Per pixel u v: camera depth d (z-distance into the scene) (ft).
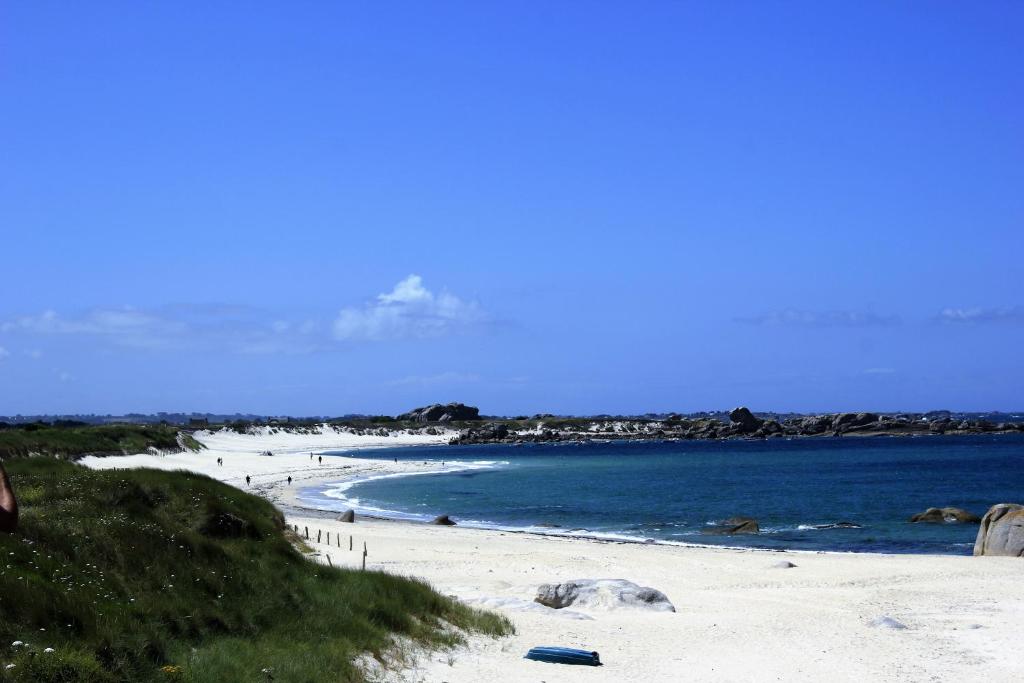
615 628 67.67
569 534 156.25
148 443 309.01
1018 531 120.57
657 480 299.58
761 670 55.11
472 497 238.68
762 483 276.21
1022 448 485.97
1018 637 66.49
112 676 32.37
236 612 45.88
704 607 80.02
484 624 60.34
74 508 57.88
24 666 30.35
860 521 172.65
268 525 84.38
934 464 357.41
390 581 63.87
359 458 471.21
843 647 62.64
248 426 621.31
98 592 39.58
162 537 51.16
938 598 85.20
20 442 210.79
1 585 34.37
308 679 39.27
